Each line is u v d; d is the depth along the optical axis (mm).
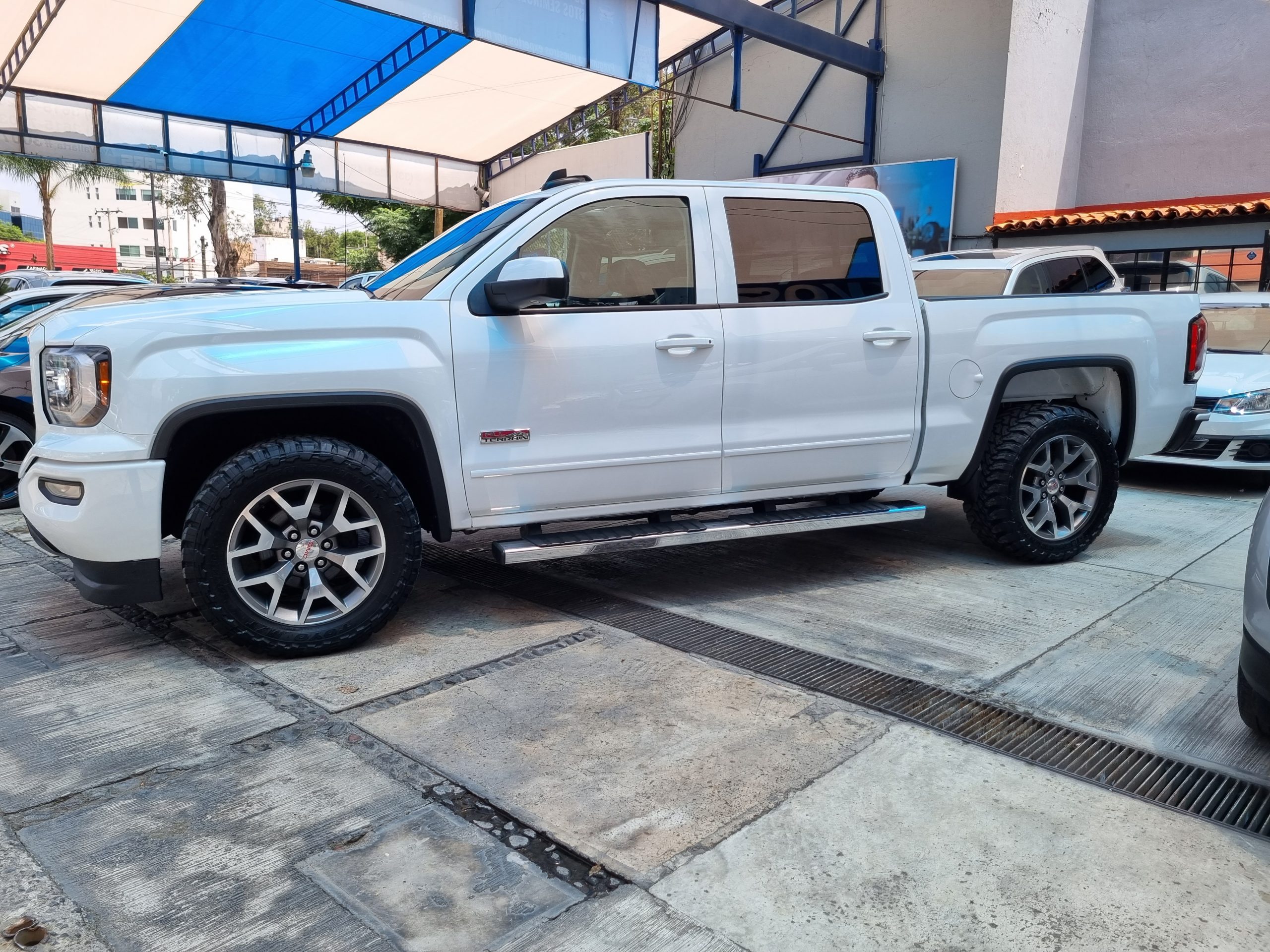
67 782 2660
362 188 16484
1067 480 4969
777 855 2332
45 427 3570
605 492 3986
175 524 3818
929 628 4016
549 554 3828
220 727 3010
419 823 2471
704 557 5195
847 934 2045
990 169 13398
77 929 2033
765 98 16031
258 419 3598
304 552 3516
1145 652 3744
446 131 15977
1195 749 2941
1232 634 3947
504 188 17953
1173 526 6004
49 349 3426
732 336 4074
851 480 4492
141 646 3736
